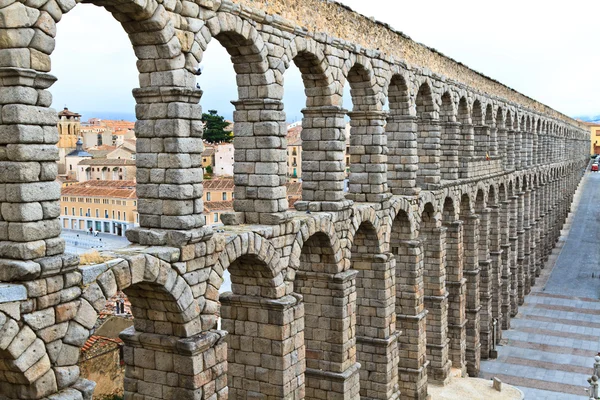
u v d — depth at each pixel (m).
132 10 23.58
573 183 155.75
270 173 30.45
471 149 59.09
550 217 109.81
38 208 19.92
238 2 28.03
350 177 41.09
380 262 40.84
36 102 19.80
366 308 41.50
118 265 22.48
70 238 48.19
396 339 42.66
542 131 102.12
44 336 20.11
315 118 35.91
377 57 40.09
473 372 59.56
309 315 37.06
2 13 19.28
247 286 31.42
